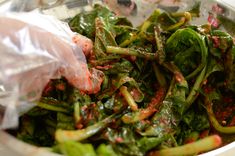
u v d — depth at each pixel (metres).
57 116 0.35
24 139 0.34
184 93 0.38
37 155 0.29
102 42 0.42
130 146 0.32
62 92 0.36
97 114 0.35
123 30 0.46
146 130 0.34
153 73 0.43
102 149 0.30
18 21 0.31
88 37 0.45
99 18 0.45
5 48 0.29
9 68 0.29
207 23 0.45
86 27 0.45
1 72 0.29
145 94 0.41
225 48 0.40
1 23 0.30
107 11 0.48
